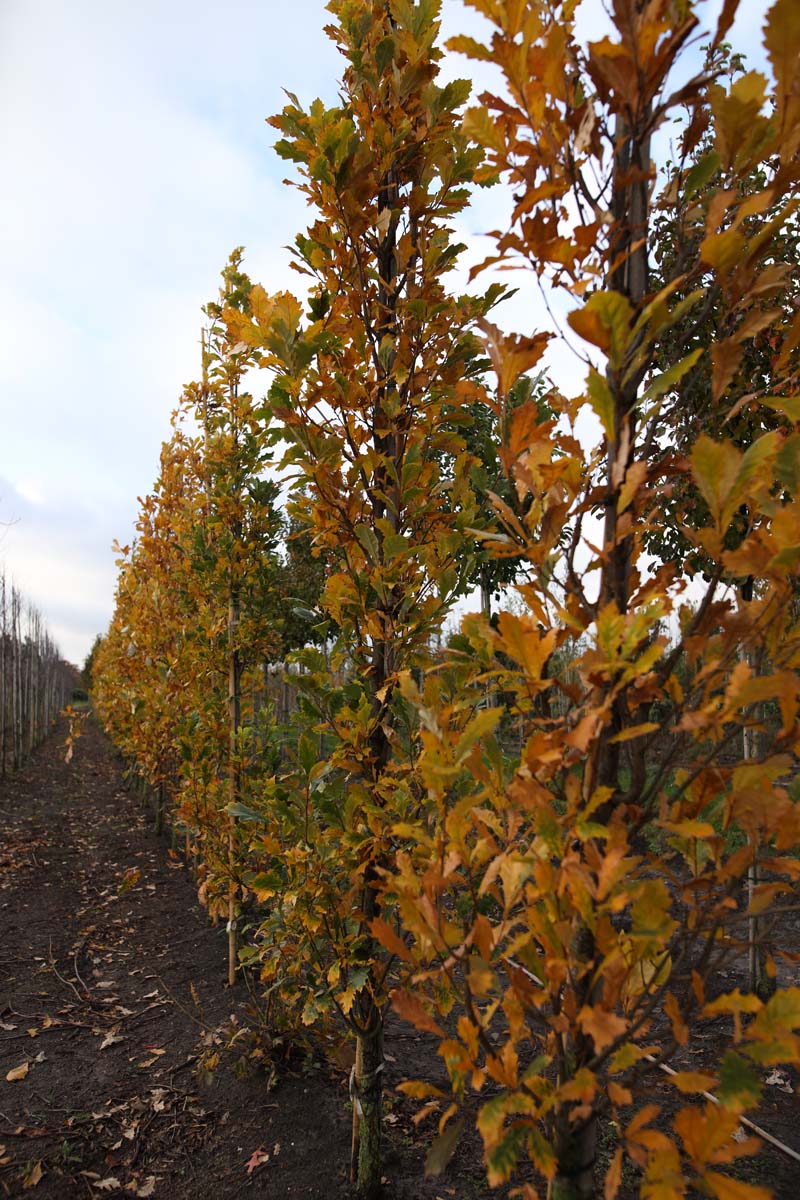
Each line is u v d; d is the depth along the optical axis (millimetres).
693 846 1176
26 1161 2613
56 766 14570
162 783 7445
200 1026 3617
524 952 1096
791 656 1005
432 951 1144
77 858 6984
